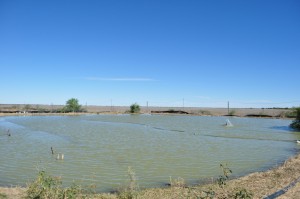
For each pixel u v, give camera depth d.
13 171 17.66
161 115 95.12
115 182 15.36
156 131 42.66
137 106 106.00
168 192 13.11
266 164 20.30
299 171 16.11
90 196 11.75
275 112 103.38
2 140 31.67
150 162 20.47
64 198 9.48
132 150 25.50
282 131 43.88
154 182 15.46
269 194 12.23
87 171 17.73
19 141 30.92
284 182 14.00
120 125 53.22
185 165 19.64
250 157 22.72
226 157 22.70
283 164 19.05
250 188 13.23
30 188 9.88
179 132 41.53
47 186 9.31
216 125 54.66
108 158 21.73
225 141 32.19
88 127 48.53
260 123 61.00
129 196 12.03
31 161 20.52
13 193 12.30
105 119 71.19
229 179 15.85
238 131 43.34
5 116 82.81
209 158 22.19
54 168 18.50
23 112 97.38
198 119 73.81
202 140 32.81
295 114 52.72
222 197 12.09
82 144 28.88
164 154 23.70
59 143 29.50
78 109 107.19
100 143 29.67
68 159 21.23
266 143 30.86
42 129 44.44
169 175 16.97
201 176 16.78
